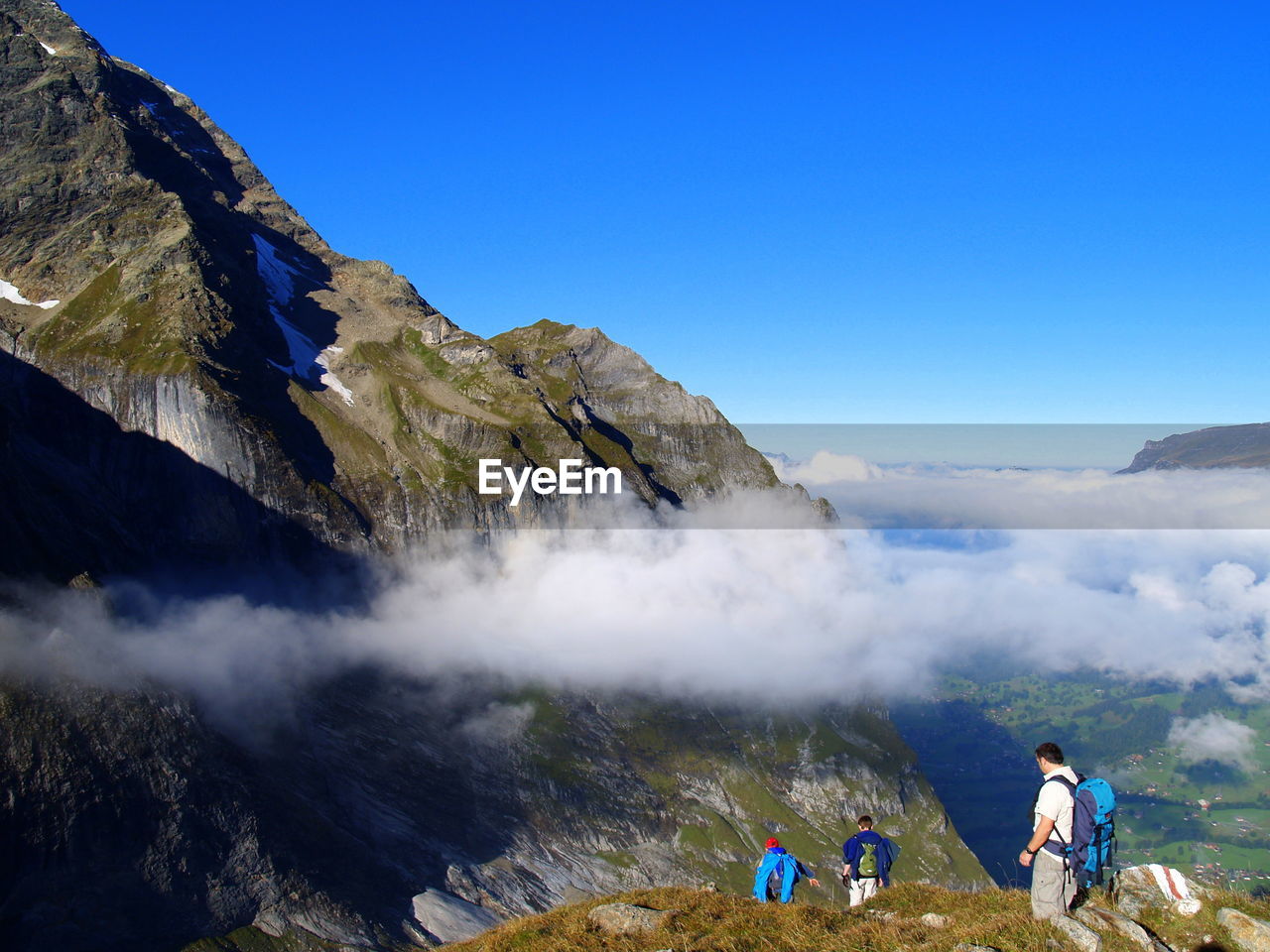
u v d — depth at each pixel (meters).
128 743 90.25
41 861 77.56
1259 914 19.31
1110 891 21.09
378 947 90.62
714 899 30.16
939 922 23.27
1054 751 20.73
